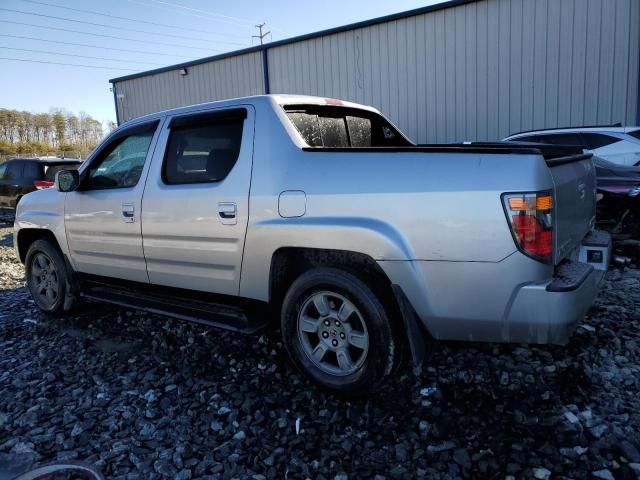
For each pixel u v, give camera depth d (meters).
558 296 2.44
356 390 2.92
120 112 19.03
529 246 2.44
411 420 2.77
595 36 10.30
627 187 5.90
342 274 2.90
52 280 4.77
